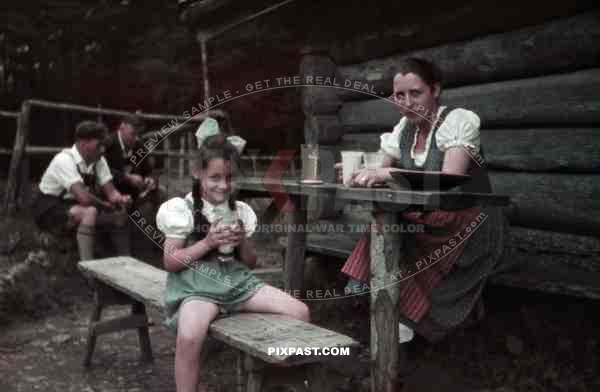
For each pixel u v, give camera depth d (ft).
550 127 11.62
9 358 11.57
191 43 37.19
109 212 16.80
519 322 10.94
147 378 10.80
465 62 13.05
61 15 37.47
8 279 14.57
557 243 11.41
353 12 15.61
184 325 7.73
